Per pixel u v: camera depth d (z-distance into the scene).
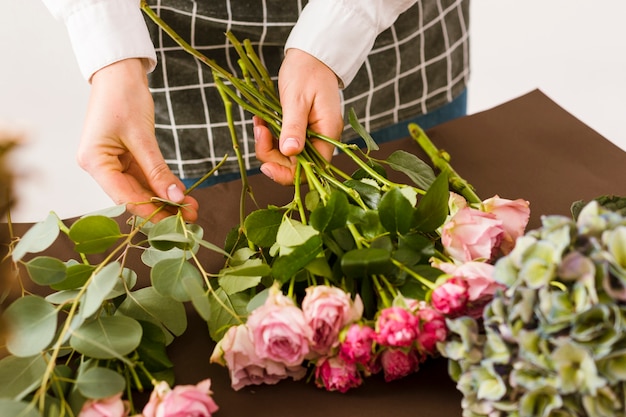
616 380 0.90
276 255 1.11
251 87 1.28
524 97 1.41
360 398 1.03
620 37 3.08
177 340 1.10
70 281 1.05
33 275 1.02
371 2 1.29
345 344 0.96
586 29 3.11
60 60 2.56
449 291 0.96
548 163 1.30
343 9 1.28
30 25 2.50
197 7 1.44
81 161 1.21
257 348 0.98
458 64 1.71
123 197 1.19
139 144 1.20
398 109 1.64
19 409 0.93
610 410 0.91
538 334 0.91
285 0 1.46
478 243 1.03
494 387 0.93
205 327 1.11
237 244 1.14
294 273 1.02
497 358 0.92
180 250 1.11
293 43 1.29
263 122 1.31
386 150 1.34
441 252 1.08
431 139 1.35
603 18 3.14
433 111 1.70
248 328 0.99
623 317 0.89
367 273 1.00
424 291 1.01
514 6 3.18
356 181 1.12
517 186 1.27
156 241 1.08
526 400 0.92
